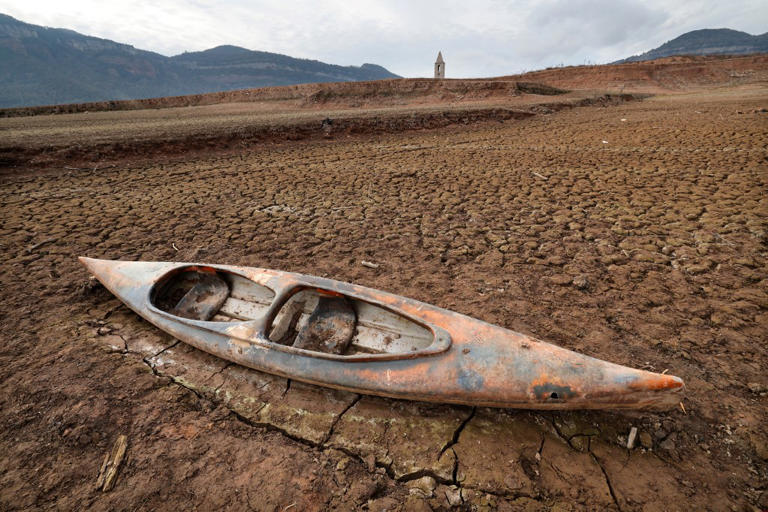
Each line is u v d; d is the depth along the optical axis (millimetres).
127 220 7355
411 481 2477
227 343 3416
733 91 36344
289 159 12930
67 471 2559
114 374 3418
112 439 2783
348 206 7879
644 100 33469
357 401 3104
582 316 4059
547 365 2719
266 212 7656
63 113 32594
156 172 11328
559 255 5414
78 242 6398
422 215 7238
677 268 4871
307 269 5352
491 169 10414
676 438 2646
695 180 8234
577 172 9562
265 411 3041
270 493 2400
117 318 4305
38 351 3717
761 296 4148
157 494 2406
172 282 4531
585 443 2658
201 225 7078
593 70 56781
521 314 4141
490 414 2926
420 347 3373
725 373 3176
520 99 31625
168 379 3381
